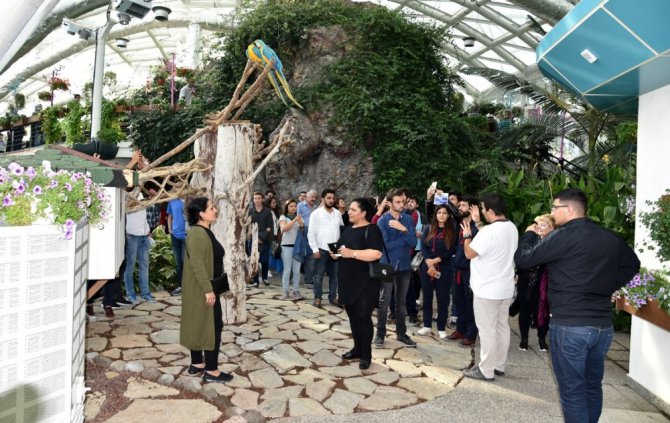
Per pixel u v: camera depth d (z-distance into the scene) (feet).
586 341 9.95
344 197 40.22
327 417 12.41
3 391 7.12
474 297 15.67
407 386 14.70
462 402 13.75
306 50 44.37
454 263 19.61
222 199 20.20
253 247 21.18
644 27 10.81
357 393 13.98
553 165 48.75
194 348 13.58
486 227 15.31
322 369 15.75
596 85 15.05
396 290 18.90
